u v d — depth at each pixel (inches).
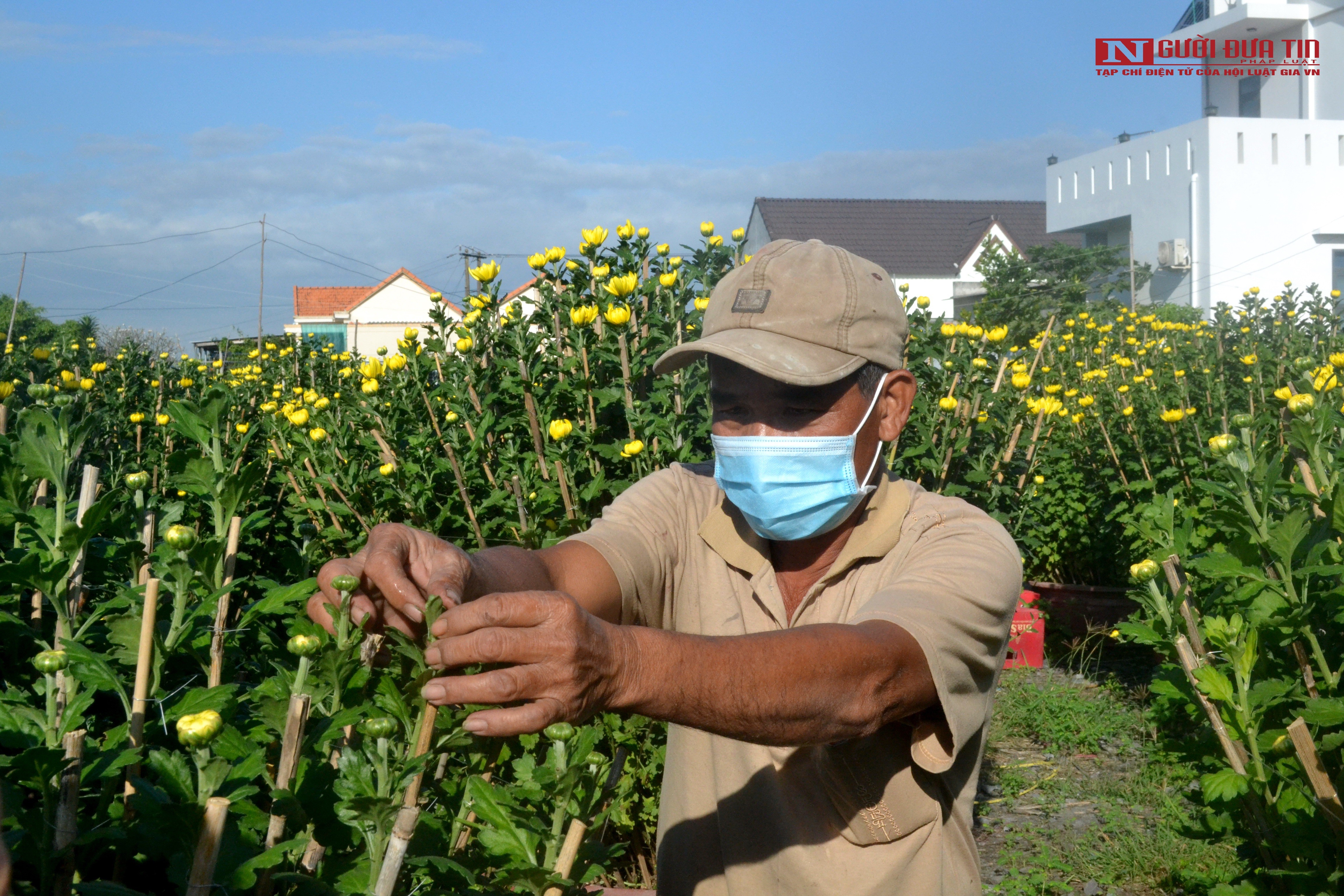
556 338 168.1
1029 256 1275.8
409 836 43.1
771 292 60.9
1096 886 155.4
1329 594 87.1
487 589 54.2
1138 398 294.0
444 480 160.9
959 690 51.9
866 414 62.2
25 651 74.8
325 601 53.4
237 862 47.2
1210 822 99.1
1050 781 196.7
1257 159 1290.6
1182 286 1346.0
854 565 63.5
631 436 151.4
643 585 64.1
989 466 192.7
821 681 44.4
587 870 52.3
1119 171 1456.7
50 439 72.7
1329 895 83.9
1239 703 88.5
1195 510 217.3
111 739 57.4
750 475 62.2
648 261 167.8
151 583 58.1
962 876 60.7
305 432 163.2
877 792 57.6
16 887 48.7
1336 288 1312.7
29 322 1137.4
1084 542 280.2
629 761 136.0
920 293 2091.5
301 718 50.1
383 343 1870.1
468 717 40.3
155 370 312.3
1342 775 83.8
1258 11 1435.8
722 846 64.1
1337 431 111.3
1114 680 247.8
